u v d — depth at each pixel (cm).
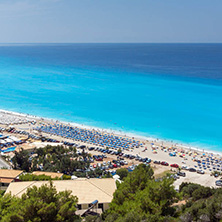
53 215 2453
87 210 3444
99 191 3778
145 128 9950
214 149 8106
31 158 6488
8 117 10806
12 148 7238
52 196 2655
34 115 11538
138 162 6925
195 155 7456
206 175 6088
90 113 11838
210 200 2777
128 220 2244
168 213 2472
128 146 8025
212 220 2384
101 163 6669
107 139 8581
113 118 11138
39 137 8381
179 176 5981
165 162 6812
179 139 8912
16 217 2302
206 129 9750
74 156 6688
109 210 2892
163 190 2600
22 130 9138
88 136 8800
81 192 3734
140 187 3102
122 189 3119
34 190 2670
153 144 8375
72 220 2558
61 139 8569
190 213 2483
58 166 5784
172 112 11788
